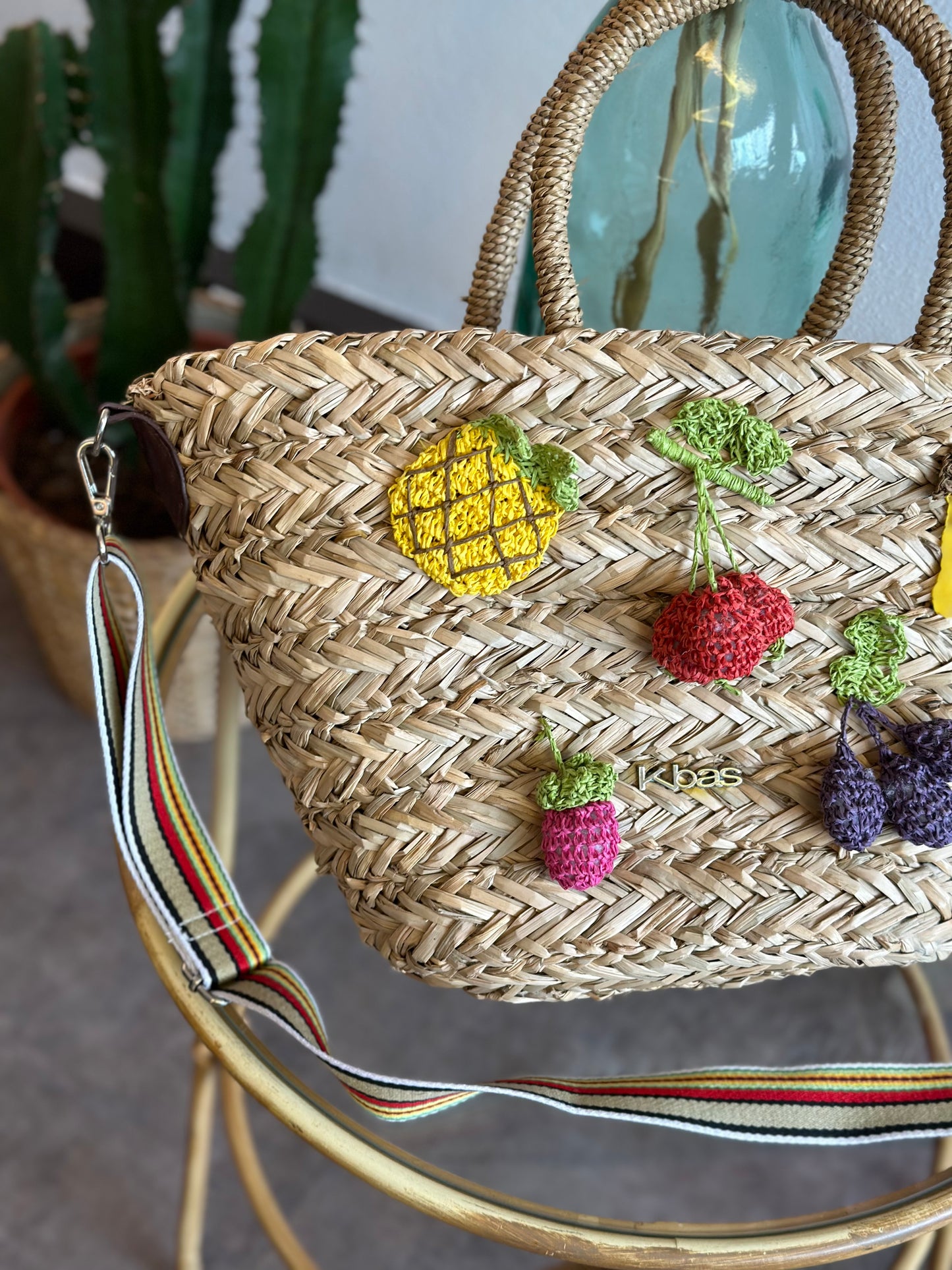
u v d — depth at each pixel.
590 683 0.45
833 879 0.45
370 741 0.44
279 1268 0.82
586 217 0.54
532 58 0.86
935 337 0.45
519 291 0.62
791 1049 0.93
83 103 0.89
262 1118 0.90
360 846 0.45
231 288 1.30
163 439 0.44
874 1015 0.95
